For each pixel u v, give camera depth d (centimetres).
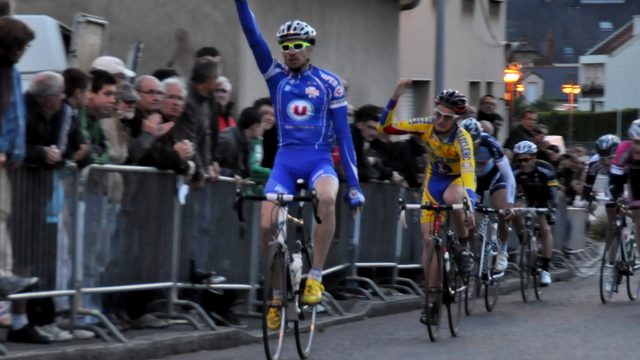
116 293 1054
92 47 1401
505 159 1522
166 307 1117
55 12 1789
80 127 986
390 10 2336
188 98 1169
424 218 1260
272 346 996
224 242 1204
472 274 1452
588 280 2089
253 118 1297
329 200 1002
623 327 1325
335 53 2095
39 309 966
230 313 1206
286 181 1019
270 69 1028
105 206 1018
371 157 1502
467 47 3072
